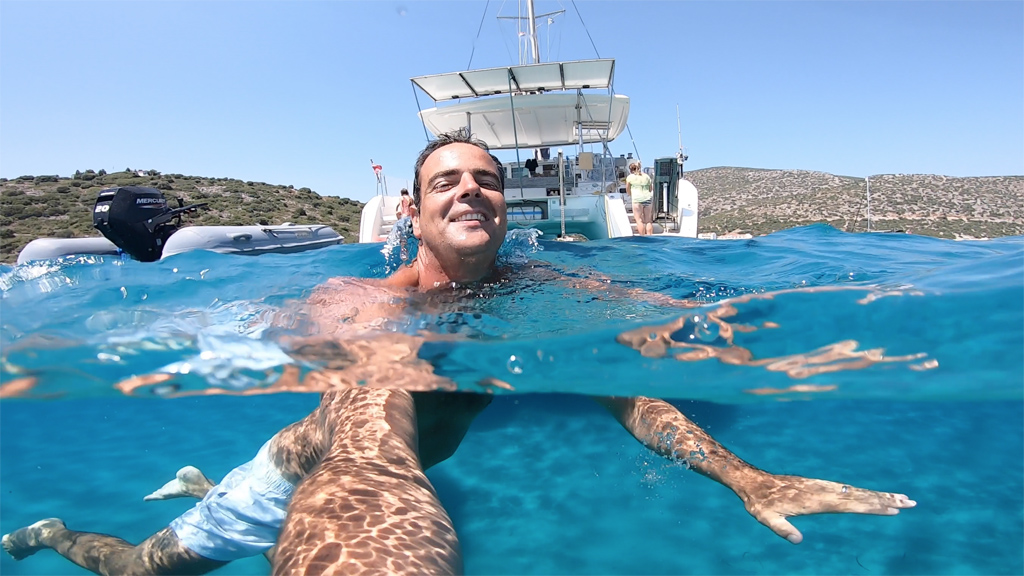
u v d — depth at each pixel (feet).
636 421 7.27
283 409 9.63
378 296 9.14
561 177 31.14
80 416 9.64
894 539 6.15
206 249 19.89
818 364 5.94
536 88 33.01
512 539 6.25
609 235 33.53
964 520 6.39
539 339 6.55
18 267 13.39
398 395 6.50
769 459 7.64
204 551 6.46
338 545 4.01
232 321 8.02
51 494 7.88
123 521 7.30
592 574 5.70
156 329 7.66
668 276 11.49
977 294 6.85
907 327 6.31
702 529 6.37
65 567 6.80
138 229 21.29
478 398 7.88
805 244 16.93
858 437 8.29
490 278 9.81
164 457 8.61
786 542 6.13
